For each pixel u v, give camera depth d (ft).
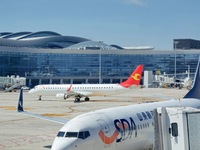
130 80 364.17
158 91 569.23
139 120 102.99
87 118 89.20
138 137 99.86
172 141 77.51
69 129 84.17
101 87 362.74
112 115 96.07
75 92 349.41
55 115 234.79
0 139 149.07
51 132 167.43
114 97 421.18
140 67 363.15
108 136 87.25
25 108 287.48
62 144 80.84
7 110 274.57
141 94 485.56
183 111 75.72
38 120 211.82
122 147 92.68
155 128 80.48
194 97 164.76
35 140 146.30
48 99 400.06
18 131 170.71
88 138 82.94
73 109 276.82
